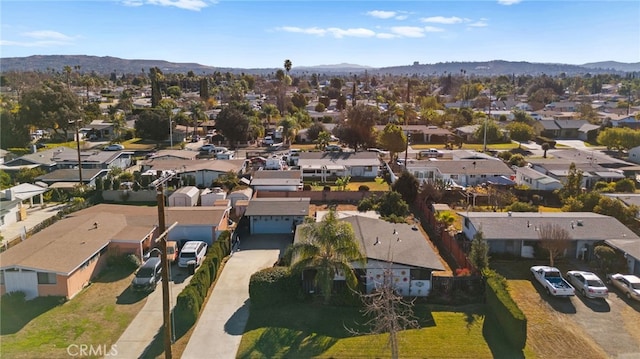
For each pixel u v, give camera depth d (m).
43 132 100.88
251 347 23.56
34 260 29.06
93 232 34.81
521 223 36.91
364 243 31.23
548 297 29.47
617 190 56.06
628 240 34.41
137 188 53.88
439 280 29.55
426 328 25.47
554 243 33.28
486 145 97.38
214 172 59.22
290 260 28.12
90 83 180.00
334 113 134.50
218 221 38.97
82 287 30.44
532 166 66.75
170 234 38.50
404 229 35.53
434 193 51.16
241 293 29.88
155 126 94.56
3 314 26.66
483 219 37.69
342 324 25.84
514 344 23.67
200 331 25.25
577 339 24.66
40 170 60.41
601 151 87.75
